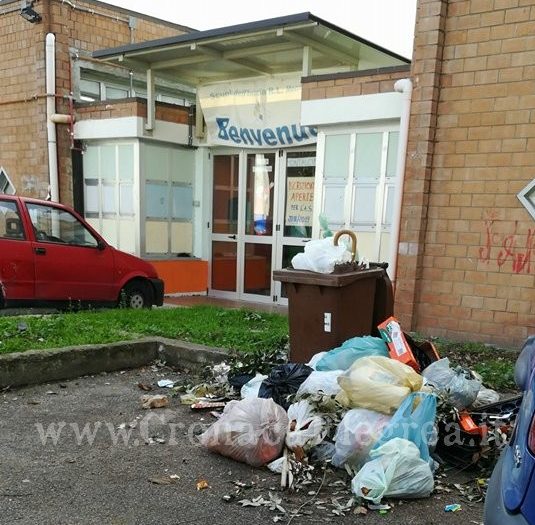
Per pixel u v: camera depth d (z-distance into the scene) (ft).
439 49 21.57
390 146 25.11
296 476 11.03
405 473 10.35
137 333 20.34
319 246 15.98
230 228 35.50
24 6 36.04
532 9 19.79
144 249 34.50
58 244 25.05
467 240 21.72
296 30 26.00
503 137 20.70
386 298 17.08
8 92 38.93
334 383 12.73
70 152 37.11
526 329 20.68
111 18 38.83
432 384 12.61
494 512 6.93
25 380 16.06
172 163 35.68
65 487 10.55
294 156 31.89
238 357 17.31
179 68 32.63
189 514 9.83
